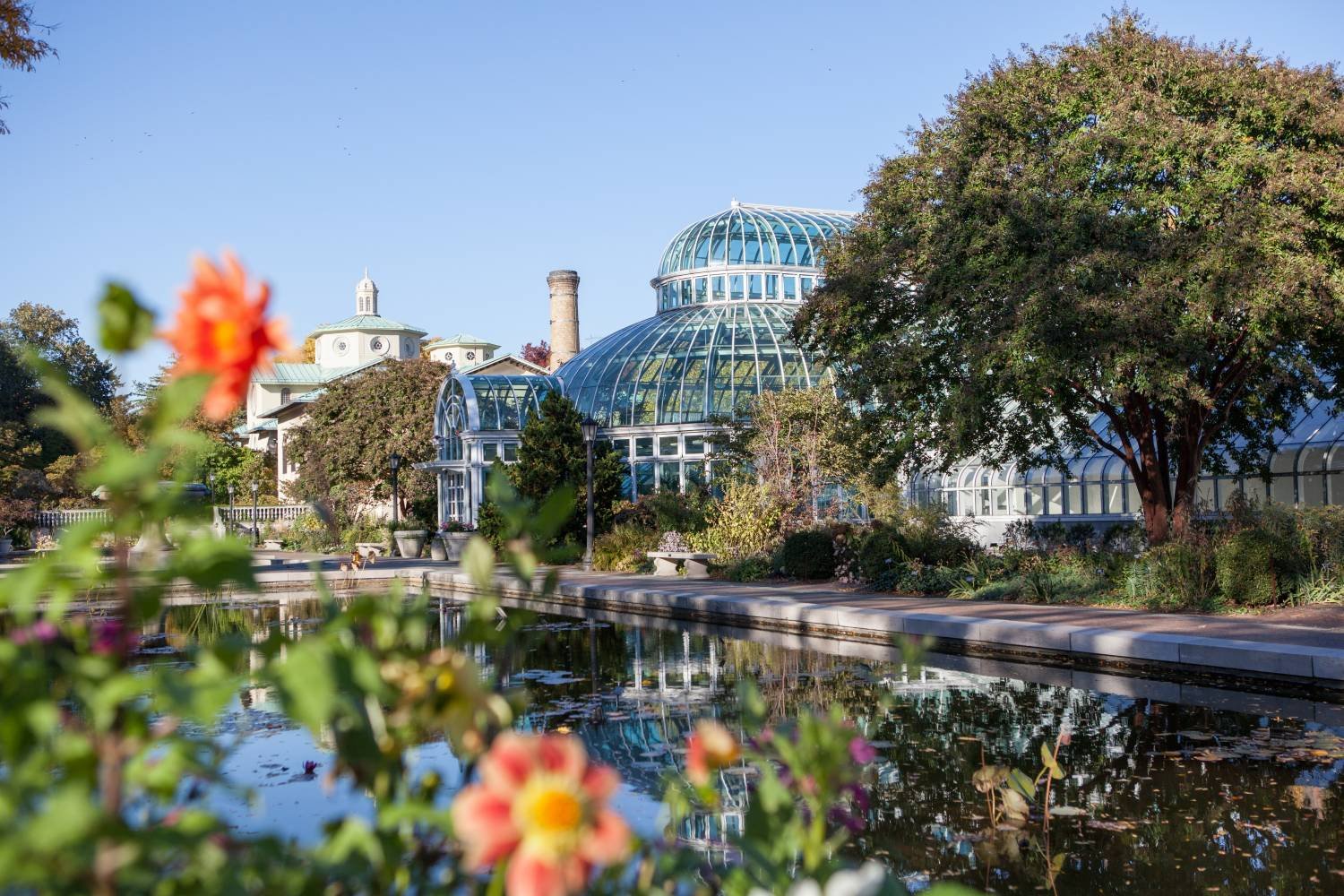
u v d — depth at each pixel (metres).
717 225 45.16
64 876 1.30
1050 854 6.18
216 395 1.44
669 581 25.06
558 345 61.25
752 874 2.06
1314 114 18.31
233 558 1.59
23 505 44.03
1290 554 16.55
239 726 9.74
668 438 37.59
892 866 5.98
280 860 1.56
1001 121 20.11
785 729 2.40
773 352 38.75
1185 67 18.88
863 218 22.59
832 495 31.62
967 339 18.72
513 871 1.37
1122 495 29.30
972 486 33.38
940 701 10.91
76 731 1.64
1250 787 7.57
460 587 26.30
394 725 1.77
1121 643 12.72
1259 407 20.61
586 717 10.29
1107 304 16.84
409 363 50.53
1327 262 17.52
